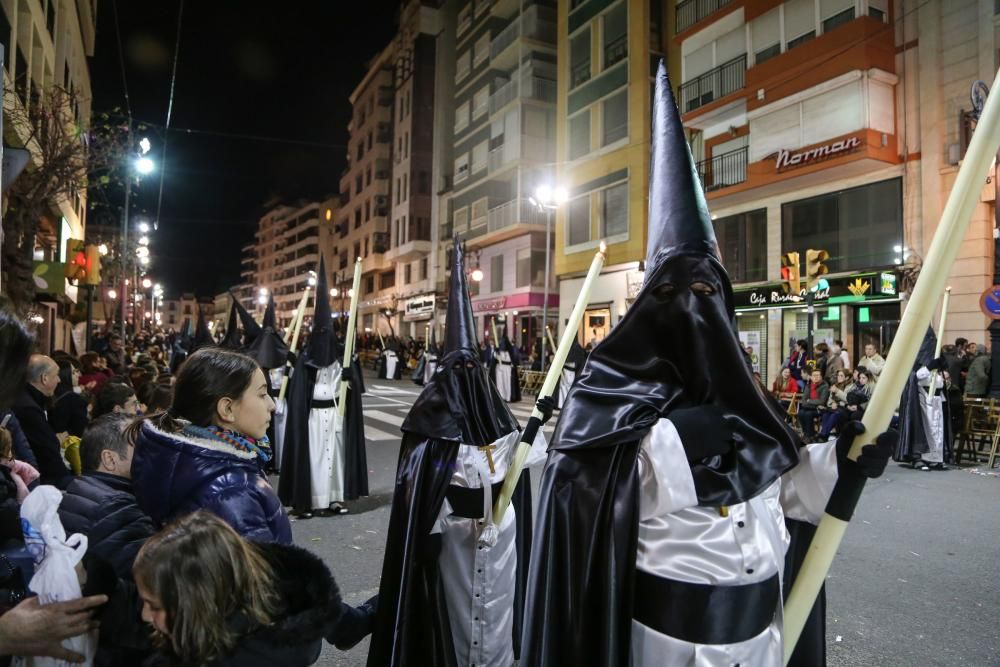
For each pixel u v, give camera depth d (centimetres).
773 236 2025
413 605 312
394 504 324
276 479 923
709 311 189
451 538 323
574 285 2814
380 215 5400
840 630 447
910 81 1694
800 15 1895
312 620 182
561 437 194
